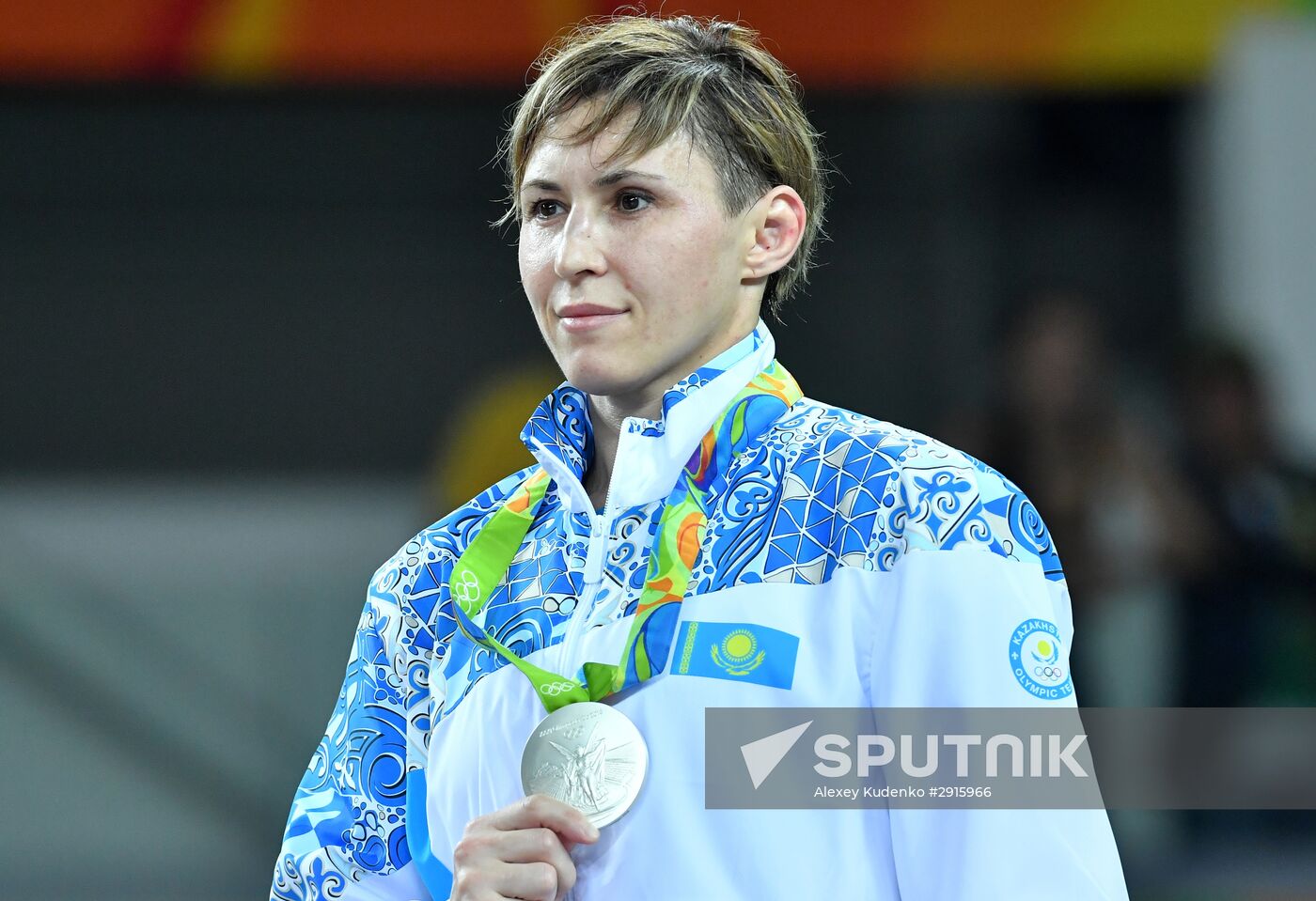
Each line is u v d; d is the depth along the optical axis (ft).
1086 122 56.80
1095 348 55.62
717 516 15.44
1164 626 51.70
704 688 14.67
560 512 16.87
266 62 56.54
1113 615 51.75
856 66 56.59
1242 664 51.13
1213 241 56.39
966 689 14.24
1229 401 54.08
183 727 54.34
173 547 55.77
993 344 55.88
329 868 17.16
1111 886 14.24
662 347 15.74
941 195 56.59
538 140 16.11
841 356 56.29
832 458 15.31
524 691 15.66
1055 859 13.98
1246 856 49.08
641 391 16.30
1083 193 56.75
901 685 14.34
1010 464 54.08
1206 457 53.83
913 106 56.70
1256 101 56.29
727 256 15.93
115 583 55.47
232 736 54.44
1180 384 54.95
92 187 56.75
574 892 14.70
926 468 14.89
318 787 17.79
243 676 54.95
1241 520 52.60
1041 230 56.75
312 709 54.95
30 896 52.39
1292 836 49.26
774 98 16.46
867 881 14.38
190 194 56.75
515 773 15.46
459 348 56.95
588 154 15.56
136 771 53.93
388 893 17.07
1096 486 53.01
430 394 56.70
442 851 16.10
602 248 15.58
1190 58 56.44
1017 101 56.80
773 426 15.94
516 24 56.24
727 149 15.93
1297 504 52.85
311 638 55.42
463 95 56.75
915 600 14.43
